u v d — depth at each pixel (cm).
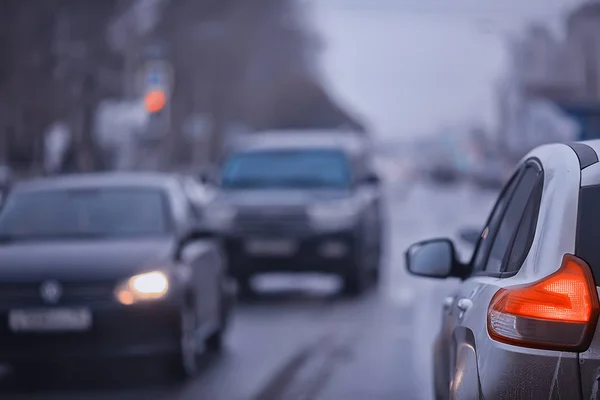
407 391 1350
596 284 570
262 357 1620
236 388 1382
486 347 598
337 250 2327
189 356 1427
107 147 5684
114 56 6706
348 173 2492
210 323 1583
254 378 1448
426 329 1877
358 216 2359
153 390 1380
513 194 750
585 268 571
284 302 2298
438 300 2289
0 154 6006
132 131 5550
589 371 558
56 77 5869
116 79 6712
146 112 3762
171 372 1405
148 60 3778
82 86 5881
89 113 5706
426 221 5444
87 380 1470
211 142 9338
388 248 3741
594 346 559
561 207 596
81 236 1487
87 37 6456
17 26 5762
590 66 7144
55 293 1338
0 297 1341
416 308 2167
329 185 2475
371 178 2545
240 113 10350
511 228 700
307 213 2333
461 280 852
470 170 12675
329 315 2081
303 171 2509
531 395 566
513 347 578
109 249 1407
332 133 2964
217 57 9456
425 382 1409
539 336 568
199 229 1483
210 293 1587
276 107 12600
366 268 2461
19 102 5828
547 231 596
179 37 8844
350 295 2403
